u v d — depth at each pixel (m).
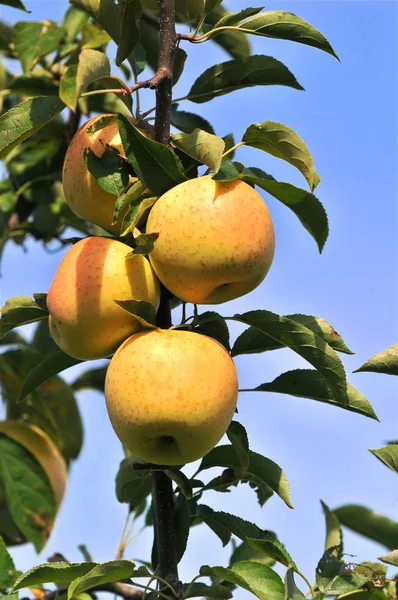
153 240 0.81
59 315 0.84
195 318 0.86
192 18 0.93
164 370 0.80
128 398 0.81
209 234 0.81
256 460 0.89
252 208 0.83
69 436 1.25
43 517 1.09
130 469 1.00
